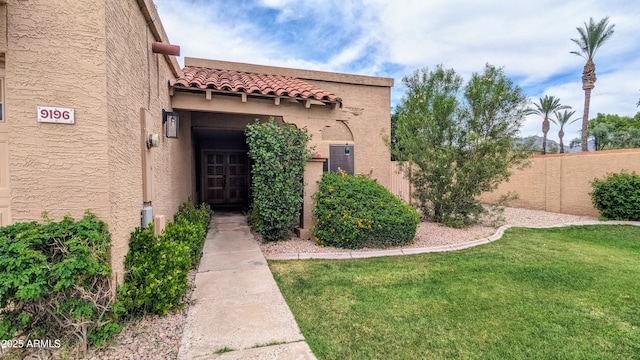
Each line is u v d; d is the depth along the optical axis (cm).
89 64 343
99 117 346
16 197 327
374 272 548
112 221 359
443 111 938
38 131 331
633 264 606
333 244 719
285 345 313
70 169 339
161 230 521
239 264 568
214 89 751
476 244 777
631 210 1046
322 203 736
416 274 539
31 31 328
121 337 325
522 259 638
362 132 1109
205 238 751
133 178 441
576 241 816
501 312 398
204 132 1210
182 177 879
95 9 345
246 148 1478
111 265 348
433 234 866
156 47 554
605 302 430
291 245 727
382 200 748
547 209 1391
